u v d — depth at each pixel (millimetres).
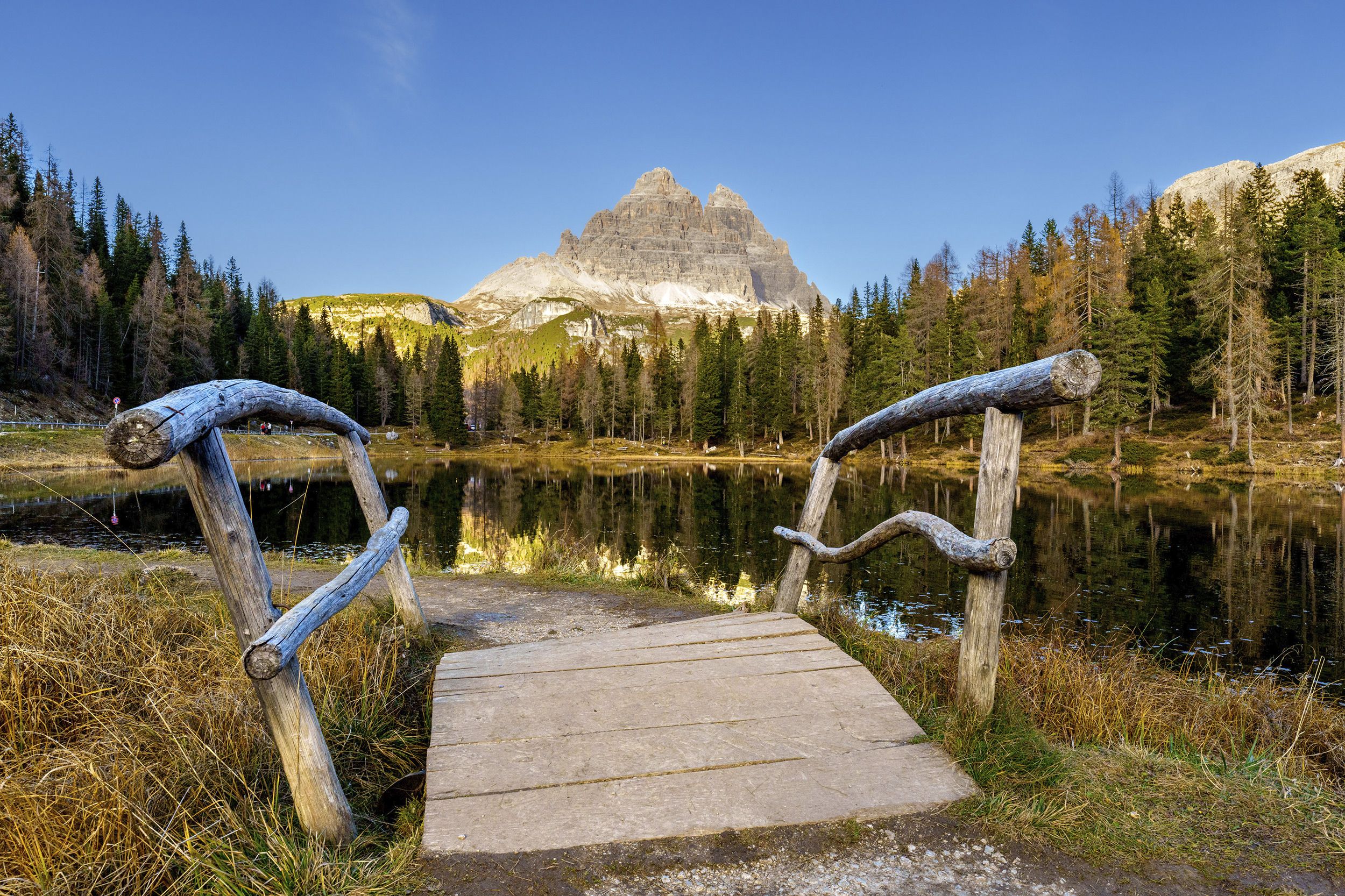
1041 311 49469
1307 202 45812
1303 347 39562
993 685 3367
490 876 2367
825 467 5477
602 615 6742
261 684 2422
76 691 3270
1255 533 15836
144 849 2367
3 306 44219
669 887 2330
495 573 9445
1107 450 37750
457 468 49188
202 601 5512
